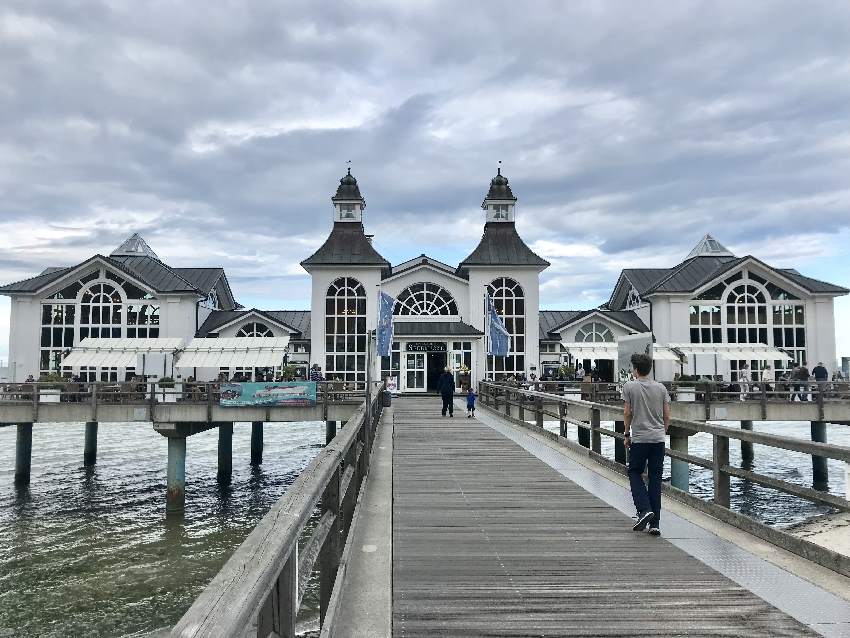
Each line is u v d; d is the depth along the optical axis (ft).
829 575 17.85
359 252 125.18
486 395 91.61
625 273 152.25
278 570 7.22
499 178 131.13
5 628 37.76
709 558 19.52
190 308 128.88
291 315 153.99
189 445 118.32
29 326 125.08
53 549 53.93
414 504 27.25
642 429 22.67
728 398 87.15
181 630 5.11
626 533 22.57
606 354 116.78
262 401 76.43
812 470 91.50
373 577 17.72
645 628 14.33
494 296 124.77
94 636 36.58
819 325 128.88
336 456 15.29
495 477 33.68
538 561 19.33
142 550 53.62
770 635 13.94
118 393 74.43
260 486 81.25
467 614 15.16
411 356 121.08
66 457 100.37
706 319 130.52
